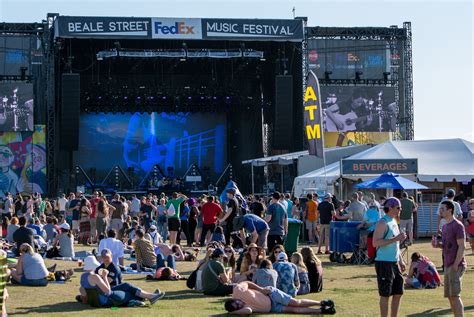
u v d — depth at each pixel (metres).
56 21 46.75
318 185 31.69
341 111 51.50
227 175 54.66
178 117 55.94
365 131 51.72
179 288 15.57
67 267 19.64
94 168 54.84
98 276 13.09
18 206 32.66
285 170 50.22
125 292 13.21
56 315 12.15
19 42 49.31
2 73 49.22
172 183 53.03
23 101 48.84
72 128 47.16
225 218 22.28
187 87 52.88
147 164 55.66
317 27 51.31
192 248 24.28
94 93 52.25
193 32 47.44
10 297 14.20
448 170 29.39
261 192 52.44
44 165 49.59
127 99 53.41
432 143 31.30
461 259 10.63
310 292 14.58
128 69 52.44
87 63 51.47
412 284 15.18
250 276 14.61
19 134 49.38
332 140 51.78
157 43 50.12
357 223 20.45
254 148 53.94
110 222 27.73
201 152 56.09
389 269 10.42
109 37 47.09
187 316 11.89
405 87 52.41
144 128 55.69
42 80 49.62
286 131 48.00
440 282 15.48
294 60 50.41
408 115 52.66
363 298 13.79
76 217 29.80
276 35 47.88
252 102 53.44
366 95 51.75
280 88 47.78
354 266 19.77
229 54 48.69
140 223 29.92
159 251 19.70
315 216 27.70
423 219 28.98
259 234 18.11
